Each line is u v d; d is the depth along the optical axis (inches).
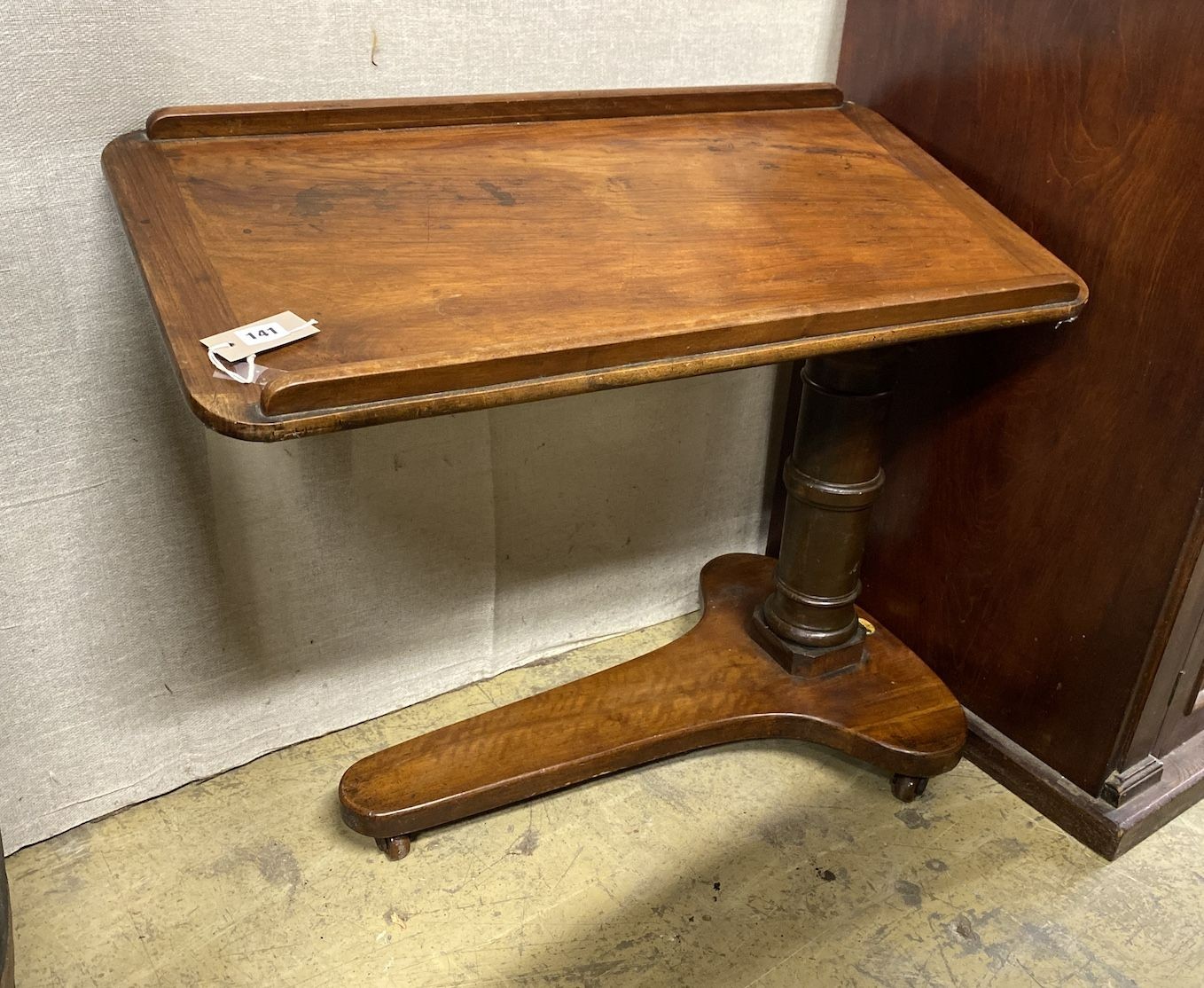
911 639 73.6
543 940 55.9
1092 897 59.7
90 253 49.9
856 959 55.6
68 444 52.8
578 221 47.8
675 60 62.7
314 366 36.0
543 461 68.4
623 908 57.9
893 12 60.9
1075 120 53.9
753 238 49.3
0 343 49.3
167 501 56.7
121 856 59.8
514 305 41.5
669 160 54.0
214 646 62.1
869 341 46.2
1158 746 64.1
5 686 56.2
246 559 60.6
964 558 67.5
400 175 48.4
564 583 74.3
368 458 61.5
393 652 69.2
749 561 78.1
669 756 64.6
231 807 63.2
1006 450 62.6
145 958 54.1
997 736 68.1
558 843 61.7
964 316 48.8
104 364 52.1
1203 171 49.3
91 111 47.6
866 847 62.3
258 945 55.1
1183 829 64.6
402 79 55.0
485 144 51.9
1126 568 57.7
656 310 42.5
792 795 65.7
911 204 54.8
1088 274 55.5
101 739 60.7
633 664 68.3
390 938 55.7
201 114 47.7
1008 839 63.3
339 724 69.2
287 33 51.0
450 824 62.7
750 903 58.5
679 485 75.9
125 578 57.4
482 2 55.2
